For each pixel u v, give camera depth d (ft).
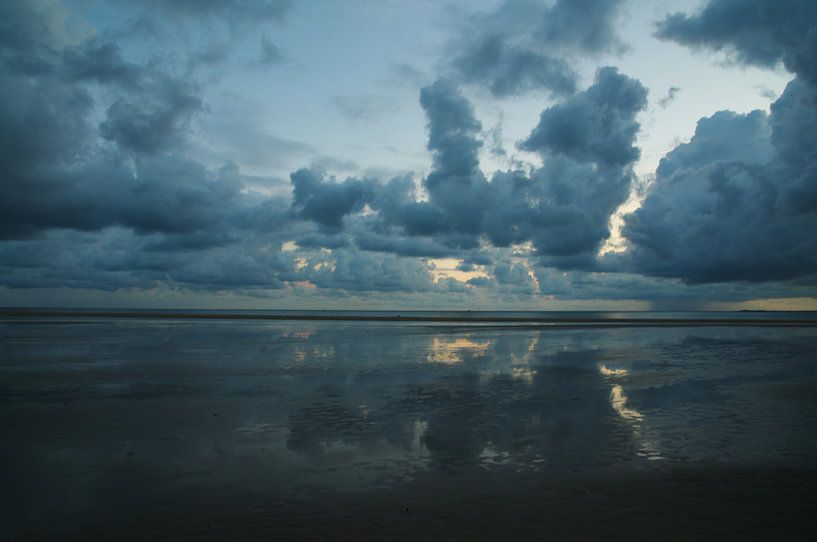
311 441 34.19
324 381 59.31
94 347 98.12
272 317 297.12
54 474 27.58
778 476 27.66
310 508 23.20
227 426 38.11
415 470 28.50
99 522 21.71
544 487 25.95
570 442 34.12
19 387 54.54
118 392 51.88
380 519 22.06
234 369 68.90
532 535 20.61
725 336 146.51
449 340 123.95
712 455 31.32
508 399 48.93
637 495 24.91
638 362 79.10
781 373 66.90
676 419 40.75
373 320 272.51
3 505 23.45
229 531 20.88
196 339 119.96
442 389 54.34
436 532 20.84
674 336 145.38
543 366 73.92
